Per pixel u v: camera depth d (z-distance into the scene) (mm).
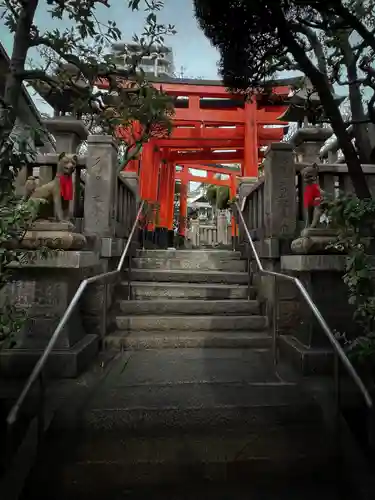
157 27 4457
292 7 2787
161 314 4844
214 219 22734
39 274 3557
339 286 3691
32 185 3641
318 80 3078
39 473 2176
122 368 3523
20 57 3109
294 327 4160
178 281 5719
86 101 4508
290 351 3705
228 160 14523
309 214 3898
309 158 5516
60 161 3678
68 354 3283
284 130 12367
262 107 10898
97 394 2871
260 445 2398
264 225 5062
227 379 3217
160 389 2975
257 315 4809
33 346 3447
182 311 4859
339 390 2561
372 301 2498
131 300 5055
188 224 21172
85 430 2459
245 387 3016
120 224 5695
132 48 4926
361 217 2527
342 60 3715
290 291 4242
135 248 6758
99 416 2512
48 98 5270
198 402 2703
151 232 11234
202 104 11125
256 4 2646
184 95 10641
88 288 4379
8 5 3258
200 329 4543
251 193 6066
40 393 2340
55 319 3508
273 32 2881
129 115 4828
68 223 3535
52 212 3686
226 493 2115
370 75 3307
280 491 2133
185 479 2205
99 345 4125
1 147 2693
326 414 2666
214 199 23875
